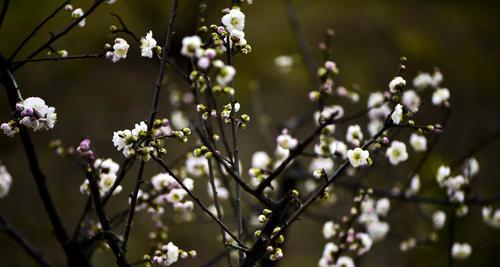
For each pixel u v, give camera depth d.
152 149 1.81
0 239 5.20
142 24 7.26
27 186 5.67
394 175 5.48
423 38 7.73
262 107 6.68
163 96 6.76
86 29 7.15
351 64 7.11
